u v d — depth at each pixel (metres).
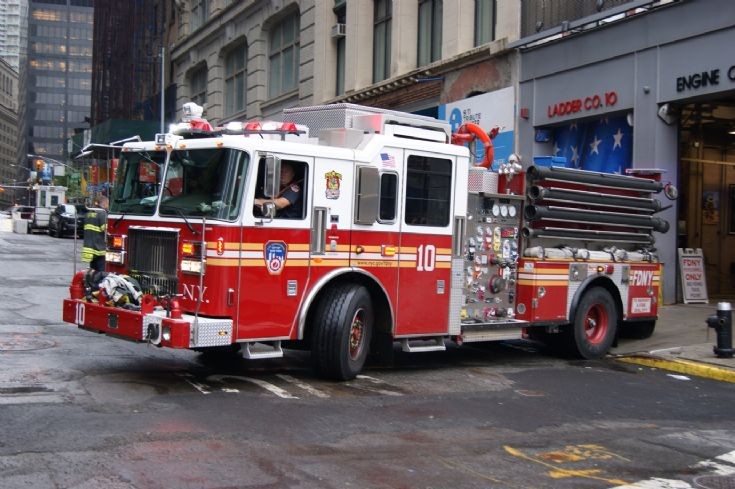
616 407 8.04
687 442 6.69
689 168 16.41
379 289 8.91
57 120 186.12
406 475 5.44
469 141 11.04
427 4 22.77
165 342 7.38
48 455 5.41
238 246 7.73
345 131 8.77
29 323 11.75
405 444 6.23
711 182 16.69
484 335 9.97
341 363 8.39
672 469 5.89
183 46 43.38
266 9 32.16
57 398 7.07
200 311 7.73
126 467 5.25
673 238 15.16
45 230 48.09
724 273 16.92
